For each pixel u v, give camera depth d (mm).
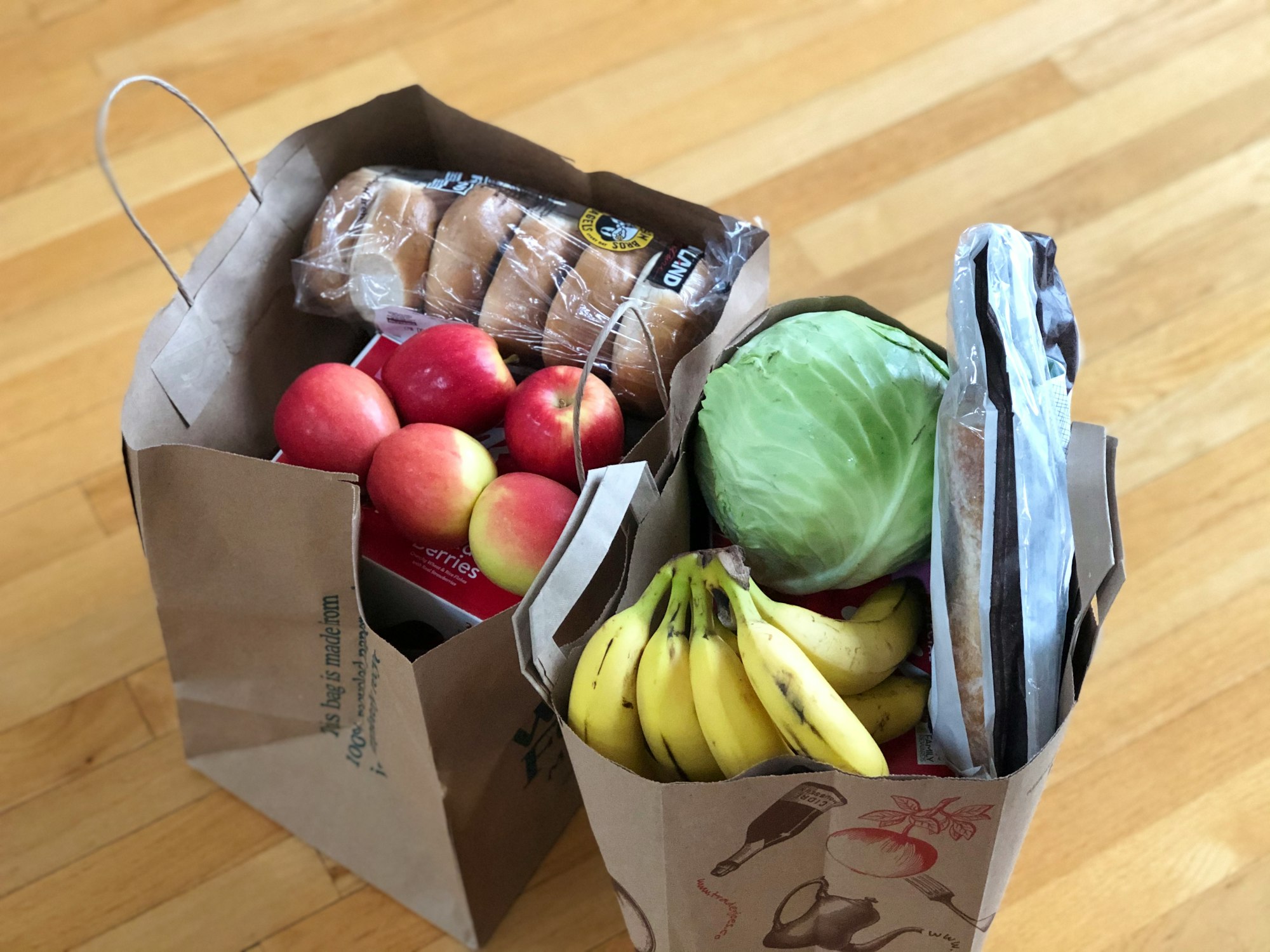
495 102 1469
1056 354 723
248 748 991
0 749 1064
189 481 750
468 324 864
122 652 1116
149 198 1409
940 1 1522
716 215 870
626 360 854
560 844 1009
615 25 1525
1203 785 1011
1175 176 1365
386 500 782
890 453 715
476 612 789
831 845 682
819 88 1459
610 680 663
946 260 1322
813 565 744
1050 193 1361
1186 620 1094
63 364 1294
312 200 948
